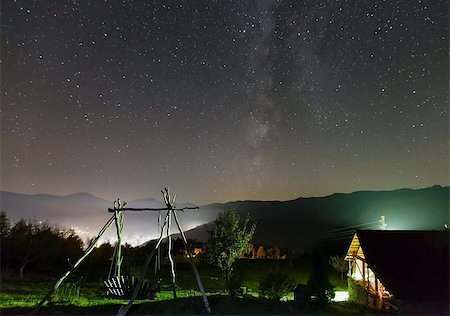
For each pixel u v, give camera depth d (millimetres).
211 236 26094
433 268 18516
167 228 16484
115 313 14867
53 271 29062
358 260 23031
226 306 15758
